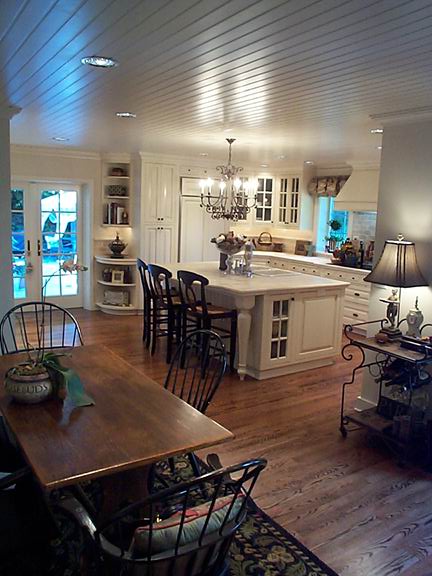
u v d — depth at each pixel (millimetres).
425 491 3152
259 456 3523
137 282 7816
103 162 7684
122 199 7910
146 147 6672
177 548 1565
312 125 4430
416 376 3504
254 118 4164
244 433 3863
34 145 6922
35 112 4199
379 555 2551
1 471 2424
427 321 3721
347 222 8094
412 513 2916
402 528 2775
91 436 2098
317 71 2715
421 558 2543
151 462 1952
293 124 4406
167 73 2838
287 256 8453
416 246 3758
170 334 5488
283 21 2023
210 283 5180
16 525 1966
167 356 5512
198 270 6125
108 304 7887
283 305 5129
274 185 8859
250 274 5777
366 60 2500
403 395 3689
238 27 2100
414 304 3785
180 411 2375
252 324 5086
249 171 8773
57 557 2398
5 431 2637
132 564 1573
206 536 1617
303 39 2223
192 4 1874
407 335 3658
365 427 3670
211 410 4273
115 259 7645
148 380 2764
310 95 3275
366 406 4188
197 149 6684
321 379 5137
